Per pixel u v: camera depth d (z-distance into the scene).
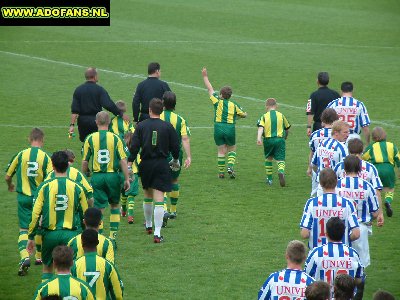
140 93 51.06
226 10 129.12
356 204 35.78
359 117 49.69
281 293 28.16
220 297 35.53
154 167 41.97
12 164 38.75
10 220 45.78
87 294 27.56
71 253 27.64
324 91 53.66
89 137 41.47
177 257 40.50
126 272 38.44
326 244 30.61
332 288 30.42
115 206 41.81
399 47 106.00
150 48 103.12
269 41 108.38
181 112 74.12
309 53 101.56
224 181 54.59
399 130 68.25
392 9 132.25
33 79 86.00
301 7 133.00
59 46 103.62
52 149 61.53
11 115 71.56
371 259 40.53
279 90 83.12
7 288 36.50
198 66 93.62
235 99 79.12
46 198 33.69
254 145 64.19
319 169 41.75
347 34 113.69
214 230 44.62
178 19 121.69
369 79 88.12
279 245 42.31
